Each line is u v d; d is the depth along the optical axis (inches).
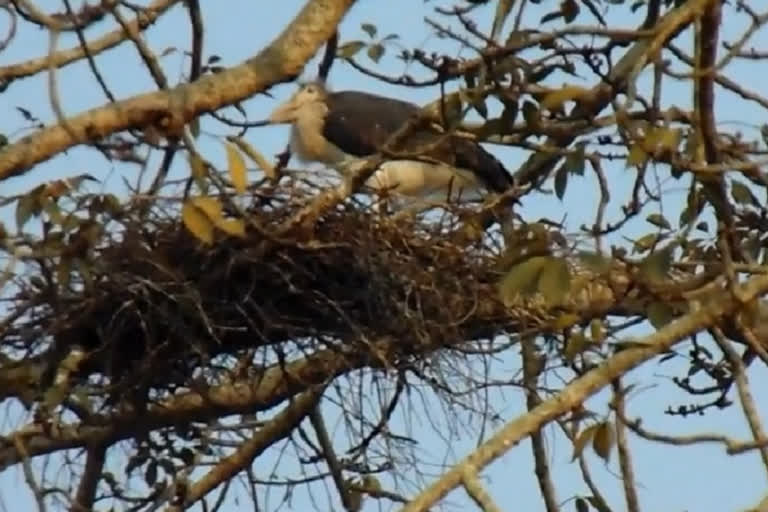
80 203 393.1
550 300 313.9
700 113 359.9
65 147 360.5
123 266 413.4
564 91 369.7
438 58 400.5
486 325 432.8
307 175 430.3
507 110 390.3
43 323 417.7
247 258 417.4
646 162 357.4
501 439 296.2
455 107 396.2
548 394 423.5
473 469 288.8
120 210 394.9
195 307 421.7
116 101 366.9
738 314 333.7
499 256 420.2
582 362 400.2
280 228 417.7
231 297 425.7
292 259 422.9
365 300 428.1
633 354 320.5
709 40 355.6
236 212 411.5
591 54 387.5
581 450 321.4
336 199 417.4
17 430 422.3
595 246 352.2
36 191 377.4
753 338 336.8
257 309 424.5
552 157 398.3
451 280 428.8
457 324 426.9
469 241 431.2
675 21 352.5
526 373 425.1
